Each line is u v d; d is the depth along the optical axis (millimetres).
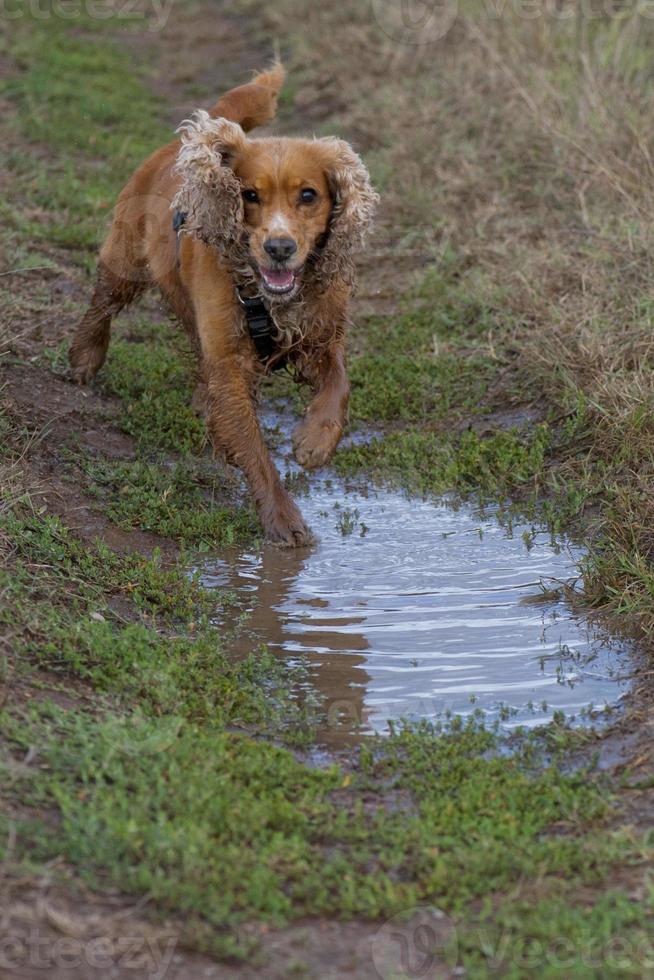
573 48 16359
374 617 7660
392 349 11883
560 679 6895
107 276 9969
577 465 9461
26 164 15906
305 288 8109
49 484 8656
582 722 6418
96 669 6508
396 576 8219
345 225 7844
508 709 6574
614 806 5566
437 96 17984
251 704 6574
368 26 21438
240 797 5480
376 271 13812
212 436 8500
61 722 5828
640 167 13211
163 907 4660
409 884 5000
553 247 12633
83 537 8180
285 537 8531
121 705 6262
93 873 4797
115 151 17172
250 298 8039
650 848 5125
